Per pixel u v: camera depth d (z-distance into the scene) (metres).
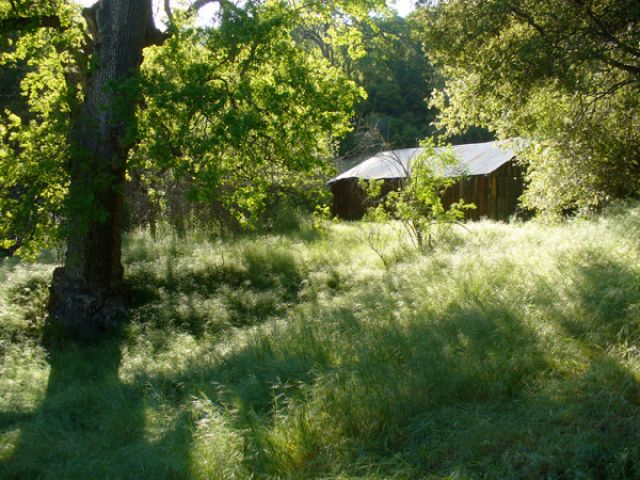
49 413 7.21
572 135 13.73
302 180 13.15
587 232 9.45
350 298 10.32
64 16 11.46
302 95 10.16
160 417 6.16
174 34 10.80
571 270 7.45
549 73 11.46
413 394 5.24
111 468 5.19
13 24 10.95
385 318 7.83
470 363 5.57
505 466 4.05
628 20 11.28
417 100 53.16
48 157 10.93
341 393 5.39
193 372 7.82
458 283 8.42
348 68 47.12
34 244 11.54
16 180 11.24
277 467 4.63
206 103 9.37
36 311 12.48
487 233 14.95
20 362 9.91
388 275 11.48
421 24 13.79
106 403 7.18
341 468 4.48
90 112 11.01
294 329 8.43
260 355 7.60
